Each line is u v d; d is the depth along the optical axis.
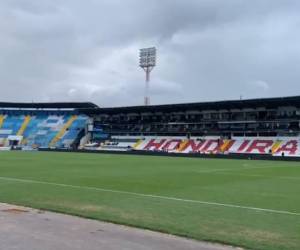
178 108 87.12
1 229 10.05
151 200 16.55
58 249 8.37
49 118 107.19
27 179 25.23
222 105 81.19
